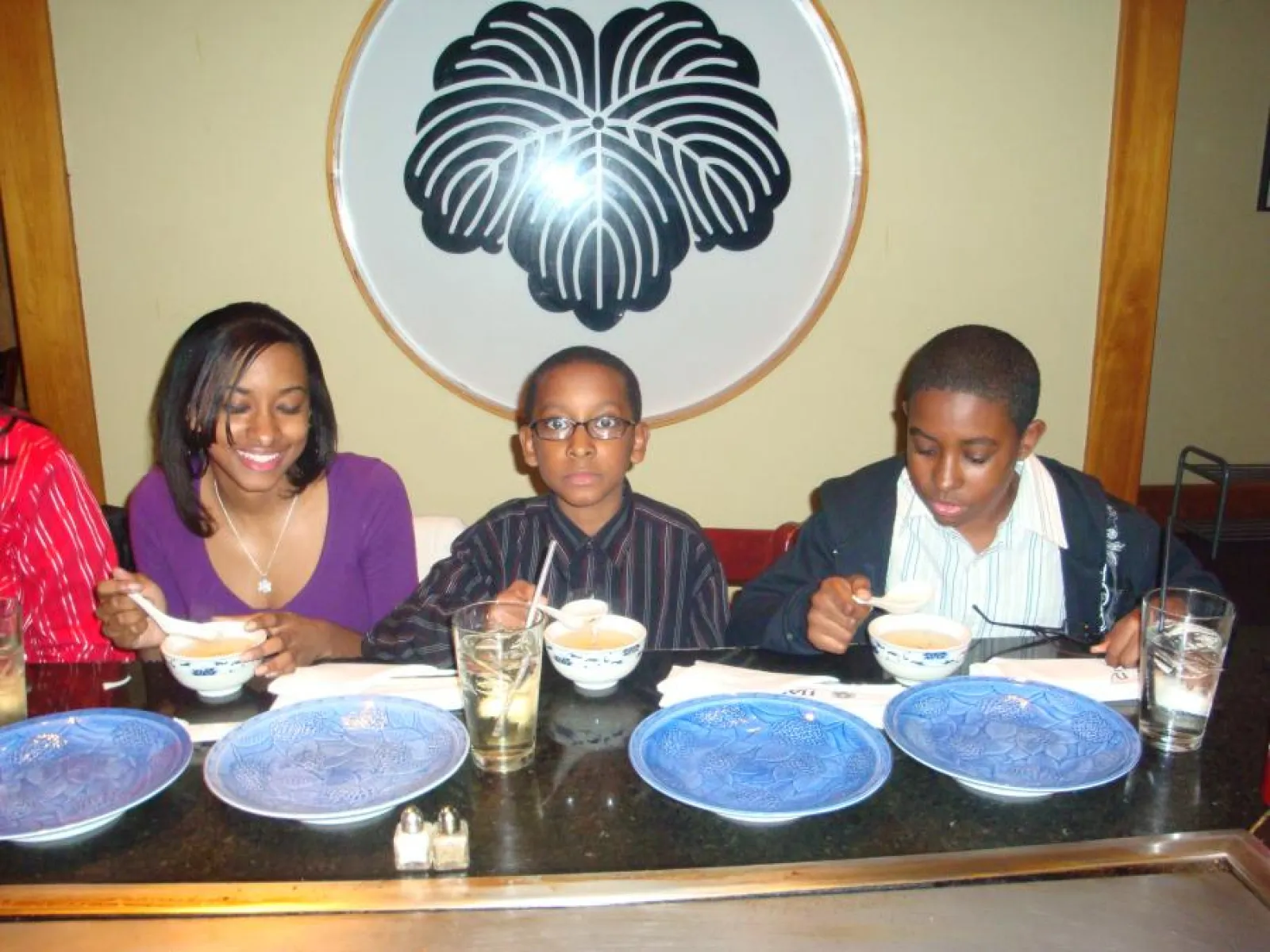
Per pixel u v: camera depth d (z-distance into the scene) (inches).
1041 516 56.2
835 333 88.4
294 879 29.4
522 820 32.6
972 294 88.6
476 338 85.9
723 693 41.4
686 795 32.3
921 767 36.1
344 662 46.3
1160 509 174.4
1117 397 90.7
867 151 84.2
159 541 60.4
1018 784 33.4
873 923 27.6
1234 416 175.8
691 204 84.4
